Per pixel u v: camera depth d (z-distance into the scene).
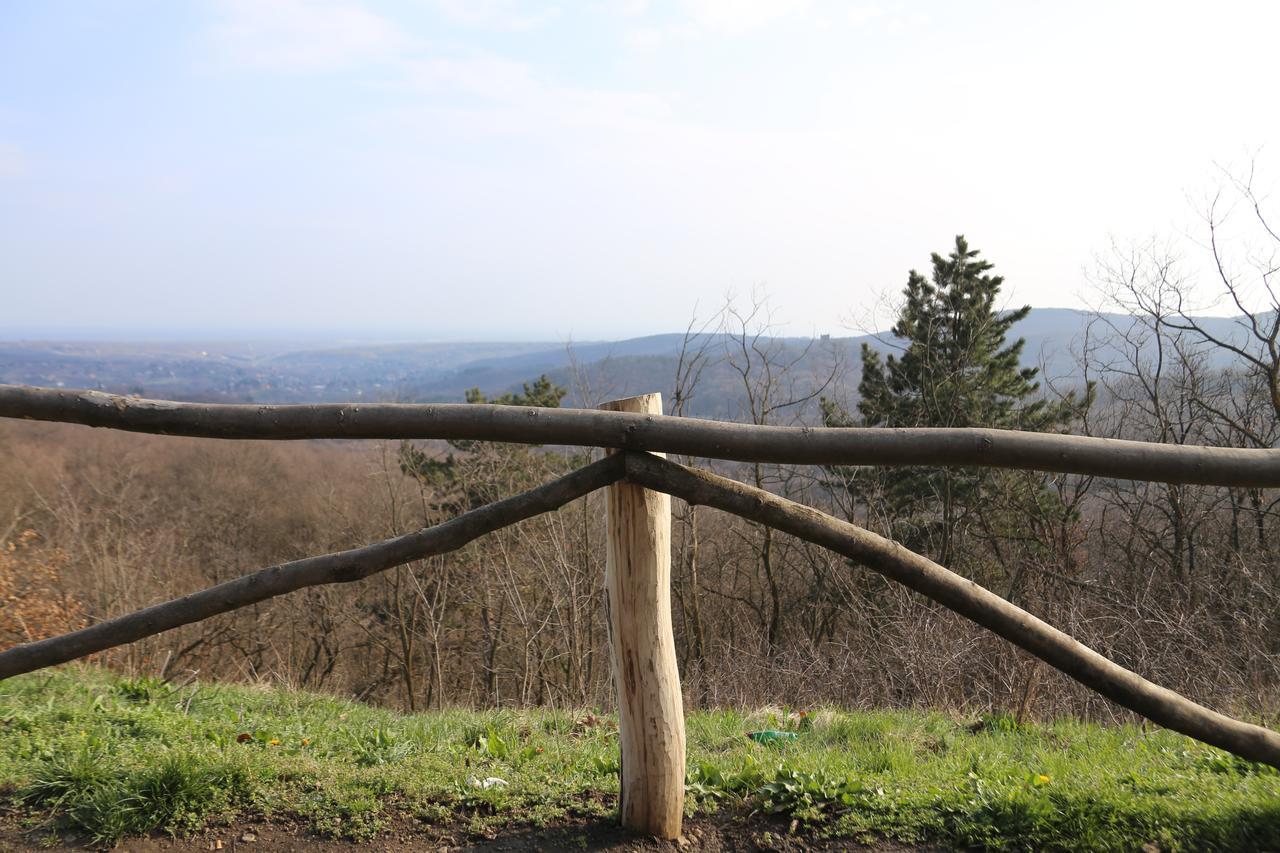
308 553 21.08
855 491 16.27
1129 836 2.87
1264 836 2.78
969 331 17.84
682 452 2.85
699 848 3.10
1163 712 2.74
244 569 20.89
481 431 2.88
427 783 3.59
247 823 3.35
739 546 18.33
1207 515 12.07
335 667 22.64
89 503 16.61
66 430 23.31
